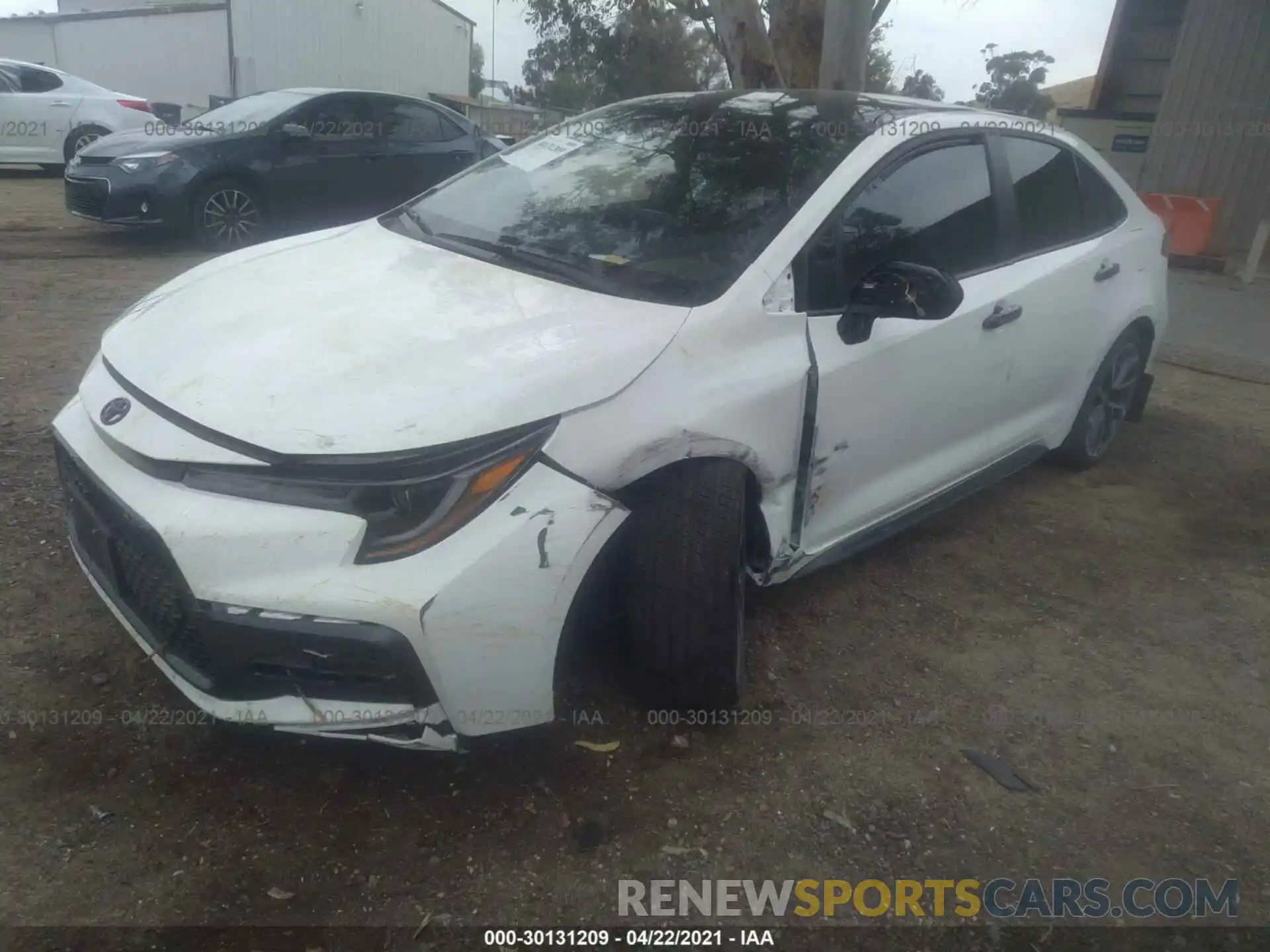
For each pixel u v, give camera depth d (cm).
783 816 257
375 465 214
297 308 270
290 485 217
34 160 1309
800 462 294
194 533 215
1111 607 376
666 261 292
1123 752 295
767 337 279
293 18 2358
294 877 227
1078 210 421
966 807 267
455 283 286
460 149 1011
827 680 315
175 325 269
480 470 221
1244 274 1039
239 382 234
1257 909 242
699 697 278
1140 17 1363
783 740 286
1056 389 421
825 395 293
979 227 362
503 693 227
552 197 339
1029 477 491
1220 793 281
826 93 383
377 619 212
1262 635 365
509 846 240
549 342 250
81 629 302
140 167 833
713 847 246
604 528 233
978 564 400
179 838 234
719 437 260
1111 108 1408
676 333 261
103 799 243
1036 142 401
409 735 225
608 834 247
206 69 2316
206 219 863
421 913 221
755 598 357
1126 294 446
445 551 216
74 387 493
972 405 365
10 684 277
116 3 2816
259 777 254
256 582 213
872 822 259
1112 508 463
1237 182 1147
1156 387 660
